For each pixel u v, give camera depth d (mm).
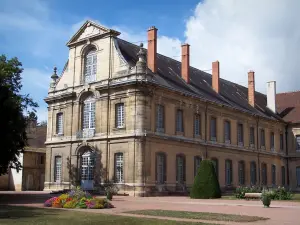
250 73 53438
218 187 31531
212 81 47531
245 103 51812
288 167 56500
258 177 49594
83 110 39125
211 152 41938
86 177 37875
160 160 35844
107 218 16609
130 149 34312
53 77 42500
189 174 38688
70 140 39188
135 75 35031
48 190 40719
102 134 36531
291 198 31359
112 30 37719
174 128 37562
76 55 40594
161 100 36438
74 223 15102
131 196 33094
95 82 37969
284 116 58031
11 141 29422
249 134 48938
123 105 35781
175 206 23594
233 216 17516
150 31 38688
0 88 29594
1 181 53062
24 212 19000
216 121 43312
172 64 44594
